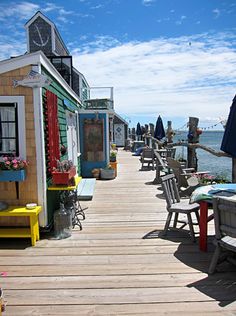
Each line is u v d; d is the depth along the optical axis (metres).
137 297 2.92
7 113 4.54
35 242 4.33
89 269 3.50
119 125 27.92
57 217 4.59
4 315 2.65
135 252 3.97
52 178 4.83
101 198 7.16
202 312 2.67
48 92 4.89
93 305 2.79
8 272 3.46
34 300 2.89
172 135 12.52
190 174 6.51
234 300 2.85
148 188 8.32
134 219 5.46
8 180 4.37
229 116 3.81
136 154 18.25
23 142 4.52
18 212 4.23
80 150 10.33
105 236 4.59
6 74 4.44
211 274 3.35
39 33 11.00
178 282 3.19
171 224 5.16
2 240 4.48
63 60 9.70
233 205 3.00
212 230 4.83
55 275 3.37
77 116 9.91
